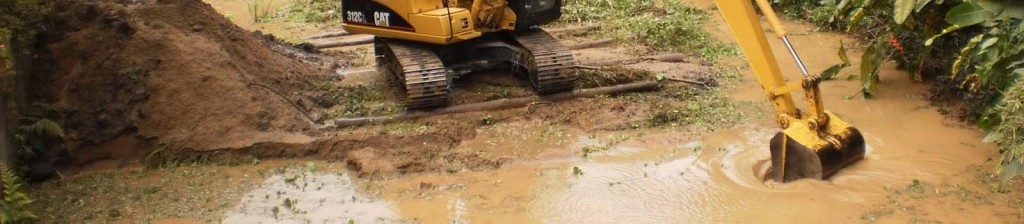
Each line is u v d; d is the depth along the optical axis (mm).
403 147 8859
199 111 8938
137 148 8789
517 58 10375
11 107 8031
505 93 10211
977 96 8820
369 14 10258
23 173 8188
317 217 7465
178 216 7555
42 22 9117
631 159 8461
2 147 7566
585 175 8125
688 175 8016
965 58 8531
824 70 10953
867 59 9938
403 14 9891
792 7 13977
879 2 9688
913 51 10188
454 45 10336
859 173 7715
